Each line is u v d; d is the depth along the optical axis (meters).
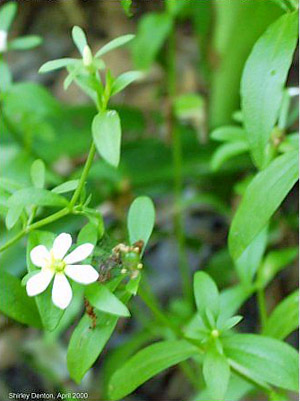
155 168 0.27
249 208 0.15
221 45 0.26
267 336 0.16
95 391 0.26
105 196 0.26
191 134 0.28
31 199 0.13
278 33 0.14
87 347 0.14
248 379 0.17
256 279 0.21
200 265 0.29
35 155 0.25
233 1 0.23
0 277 0.15
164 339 0.24
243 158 0.27
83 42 0.14
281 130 0.18
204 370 0.15
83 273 0.13
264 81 0.14
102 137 0.13
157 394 0.26
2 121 0.26
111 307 0.13
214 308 0.15
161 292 0.28
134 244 0.14
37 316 0.15
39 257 0.13
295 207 0.27
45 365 0.26
